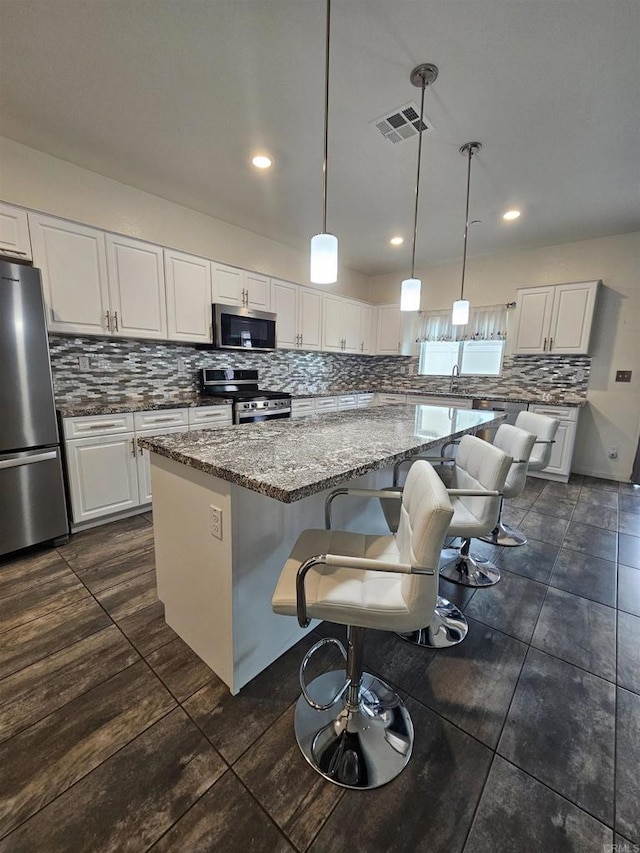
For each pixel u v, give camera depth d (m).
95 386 2.98
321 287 4.82
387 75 1.77
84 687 1.38
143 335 2.92
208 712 1.29
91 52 1.65
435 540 0.91
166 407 2.94
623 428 3.93
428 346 5.43
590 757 1.16
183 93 1.91
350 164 2.56
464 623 1.76
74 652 1.54
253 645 1.40
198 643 1.50
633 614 1.86
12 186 2.36
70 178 2.60
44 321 2.19
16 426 2.13
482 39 1.57
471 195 2.98
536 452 2.58
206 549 1.36
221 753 1.15
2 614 1.75
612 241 3.83
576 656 1.58
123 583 2.01
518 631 1.73
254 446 1.49
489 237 3.95
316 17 1.48
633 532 2.77
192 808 1.01
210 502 1.30
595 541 2.62
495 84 1.81
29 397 2.17
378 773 1.10
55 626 1.68
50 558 2.24
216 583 1.34
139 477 2.82
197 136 2.27
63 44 1.61
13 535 2.18
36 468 2.24
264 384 4.43
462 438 1.95
